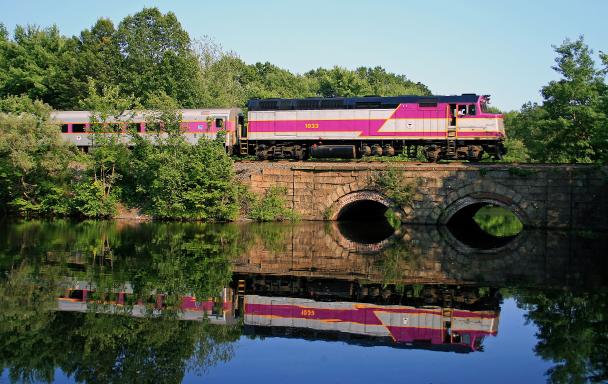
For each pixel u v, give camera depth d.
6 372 12.34
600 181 34.06
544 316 16.95
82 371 12.48
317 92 92.00
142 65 59.19
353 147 40.75
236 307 17.73
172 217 39.31
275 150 42.59
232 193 38.50
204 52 69.69
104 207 40.03
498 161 40.22
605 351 14.03
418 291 20.12
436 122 38.75
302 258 26.44
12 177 41.44
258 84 89.25
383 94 82.56
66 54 64.75
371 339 14.95
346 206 40.75
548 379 12.12
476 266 25.06
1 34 70.31
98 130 41.97
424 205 36.97
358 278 22.28
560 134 45.66
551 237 32.66
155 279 20.92
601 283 21.69
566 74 45.94
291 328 15.80
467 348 14.27
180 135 41.16
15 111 44.56
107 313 16.53
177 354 13.56
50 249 26.70
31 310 16.61
